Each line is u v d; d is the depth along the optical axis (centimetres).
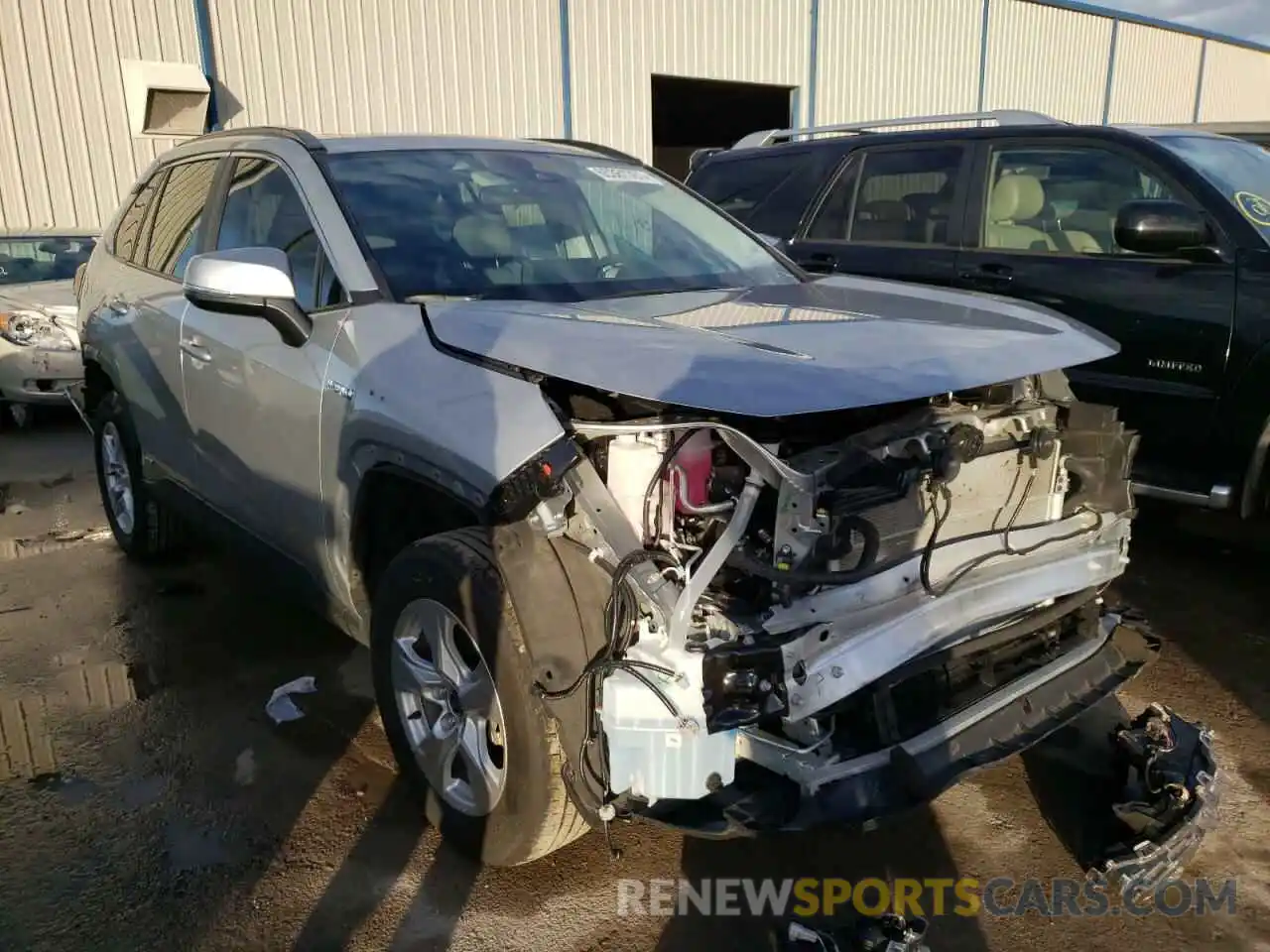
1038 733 257
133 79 1180
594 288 326
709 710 210
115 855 279
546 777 238
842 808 224
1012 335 270
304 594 341
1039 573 266
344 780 314
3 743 338
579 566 230
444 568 251
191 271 288
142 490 469
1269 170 500
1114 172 489
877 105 1938
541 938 247
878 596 232
